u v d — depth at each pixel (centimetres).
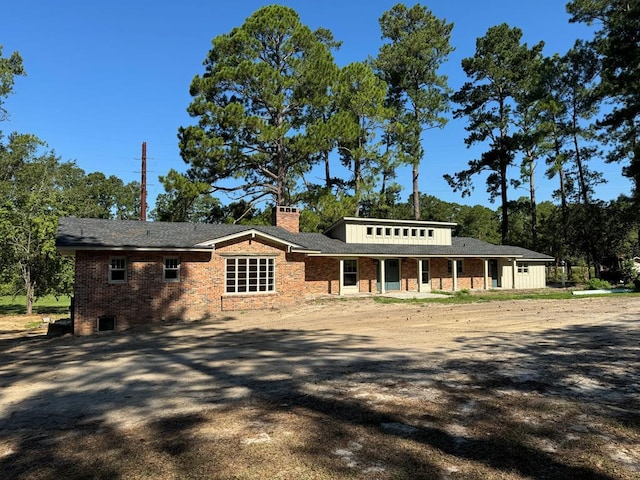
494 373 793
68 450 485
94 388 766
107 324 1734
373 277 2780
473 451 459
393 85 4325
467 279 3100
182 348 1185
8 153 4303
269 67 3127
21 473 429
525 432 510
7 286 2644
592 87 3684
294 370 861
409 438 496
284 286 2138
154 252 1828
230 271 2019
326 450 466
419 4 4238
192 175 3181
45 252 2556
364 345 1139
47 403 680
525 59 4188
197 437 512
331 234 2966
